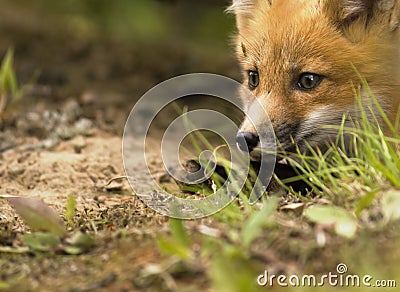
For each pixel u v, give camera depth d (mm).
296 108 9461
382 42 9555
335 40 9508
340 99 9398
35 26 22828
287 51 9609
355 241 6371
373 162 7508
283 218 7012
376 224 6691
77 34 22625
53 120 14219
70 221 7961
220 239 6438
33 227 7172
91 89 17344
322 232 6473
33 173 11047
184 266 6059
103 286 5996
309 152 9508
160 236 6590
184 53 21359
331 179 7734
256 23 10586
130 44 22156
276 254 6227
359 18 9688
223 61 20391
